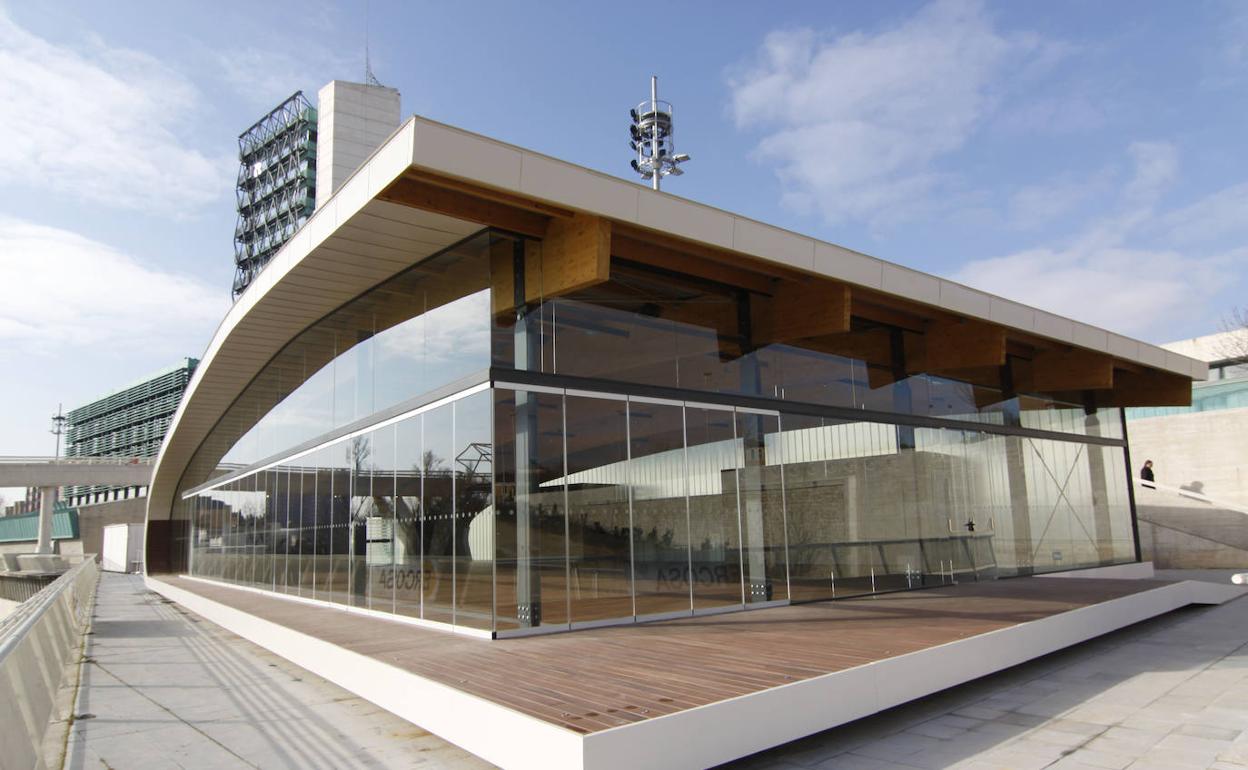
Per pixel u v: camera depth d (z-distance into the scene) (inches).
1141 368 738.8
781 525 479.2
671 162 1459.2
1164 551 966.4
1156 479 1056.2
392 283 485.4
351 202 370.9
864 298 510.3
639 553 410.9
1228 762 218.4
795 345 510.3
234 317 599.2
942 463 595.8
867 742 249.9
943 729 262.5
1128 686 319.0
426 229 398.6
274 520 688.4
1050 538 682.8
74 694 343.9
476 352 390.6
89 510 2381.9
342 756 240.7
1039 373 712.4
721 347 469.1
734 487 460.1
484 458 377.1
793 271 453.1
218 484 932.0
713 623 392.5
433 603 412.2
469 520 386.6
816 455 508.1
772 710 227.8
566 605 381.1
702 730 209.2
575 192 345.1
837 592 500.7
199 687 353.7
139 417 3563.0
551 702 222.7
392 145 326.0
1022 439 677.3
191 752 246.8
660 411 433.4
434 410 424.2
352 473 523.5
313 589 584.1
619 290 430.3
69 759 241.8
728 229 399.2
